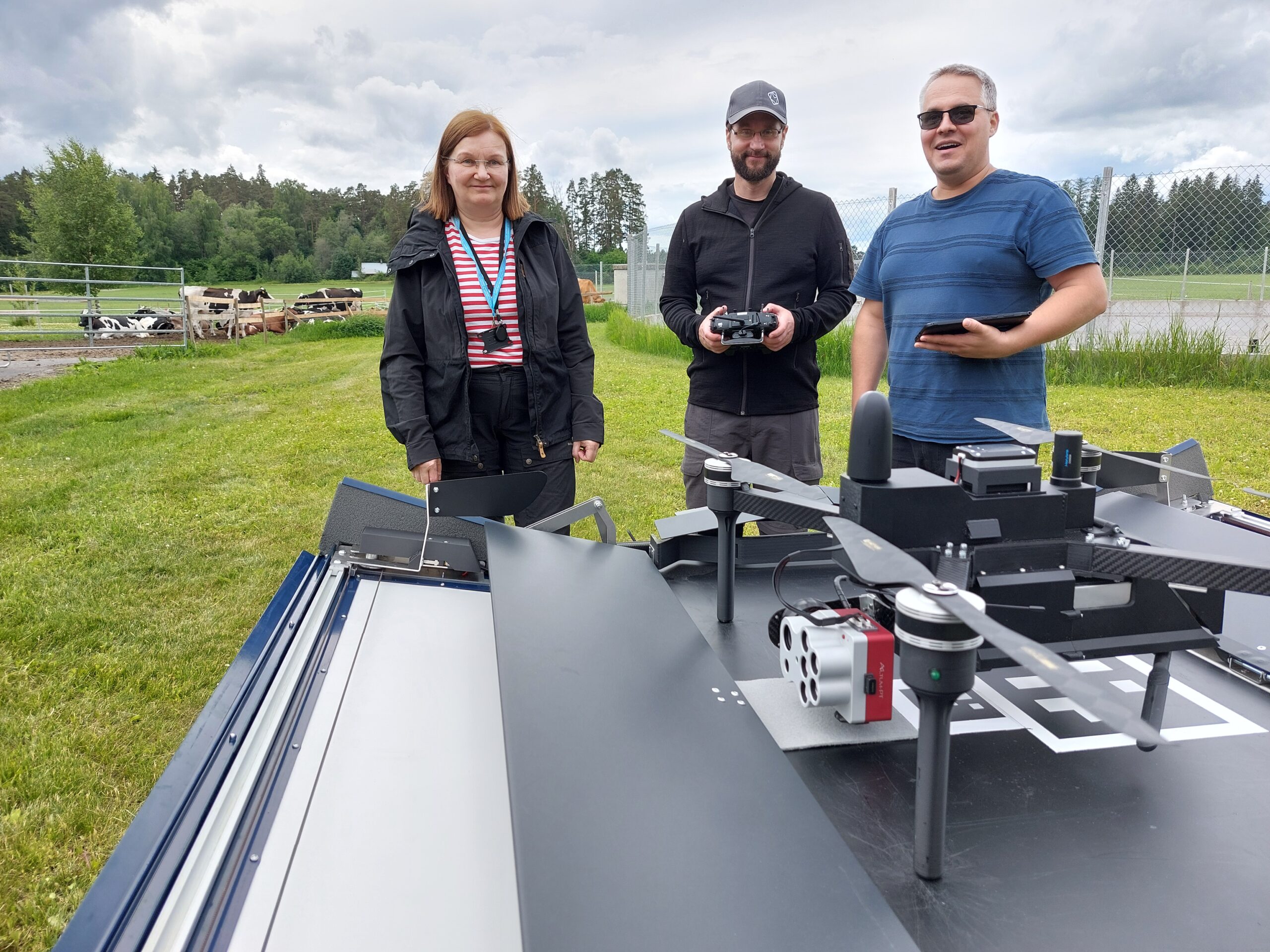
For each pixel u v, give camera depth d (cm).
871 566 92
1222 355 991
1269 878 96
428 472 260
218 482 657
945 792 91
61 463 733
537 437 268
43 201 4478
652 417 858
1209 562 106
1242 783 113
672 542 197
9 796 259
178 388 1240
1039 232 222
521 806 90
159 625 384
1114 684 140
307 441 813
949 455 238
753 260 296
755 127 278
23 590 427
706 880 81
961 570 111
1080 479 124
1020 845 101
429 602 181
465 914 98
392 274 258
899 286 247
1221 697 136
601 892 79
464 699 143
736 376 297
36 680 333
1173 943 86
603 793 92
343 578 189
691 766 99
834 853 86
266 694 139
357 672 151
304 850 107
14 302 3516
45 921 212
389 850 108
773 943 74
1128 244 1150
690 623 138
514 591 145
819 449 316
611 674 119
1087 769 117
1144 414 786
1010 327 209
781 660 132
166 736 293
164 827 108
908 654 84
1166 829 104
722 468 154
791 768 100
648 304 1966
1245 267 1151
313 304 2489
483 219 261
